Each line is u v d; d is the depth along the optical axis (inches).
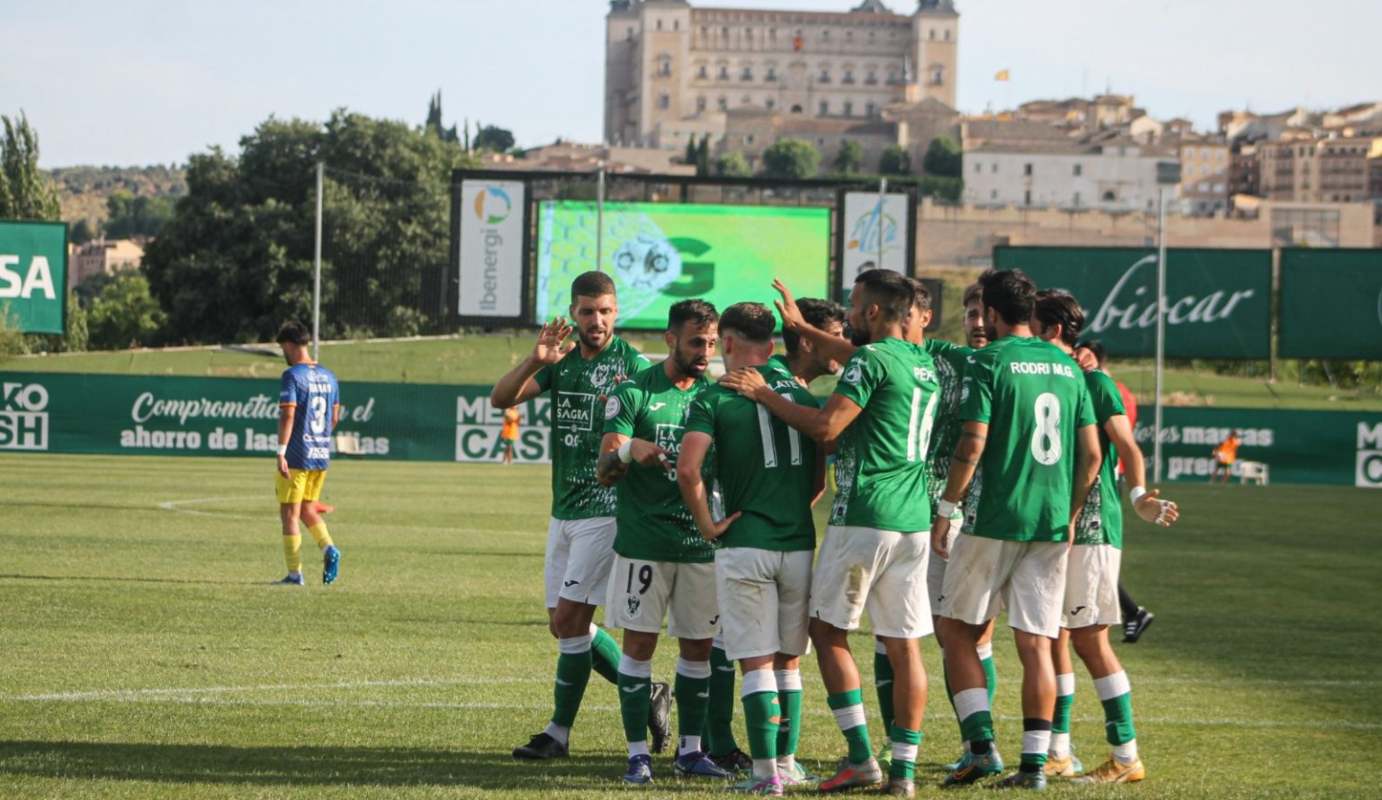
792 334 558.6
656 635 514.9
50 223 2459.4
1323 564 1288.1
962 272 5718.5
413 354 3243.1
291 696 625.3
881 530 486.0
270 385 2358.5
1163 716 637.9
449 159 5128.0
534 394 552.7
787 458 493.0
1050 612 509.0
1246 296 2440.9
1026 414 506.9
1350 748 573.9
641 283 2682.1
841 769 500.7
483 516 1560.0
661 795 471.8
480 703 624.1
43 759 501.0
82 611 841.5
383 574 1061.1
